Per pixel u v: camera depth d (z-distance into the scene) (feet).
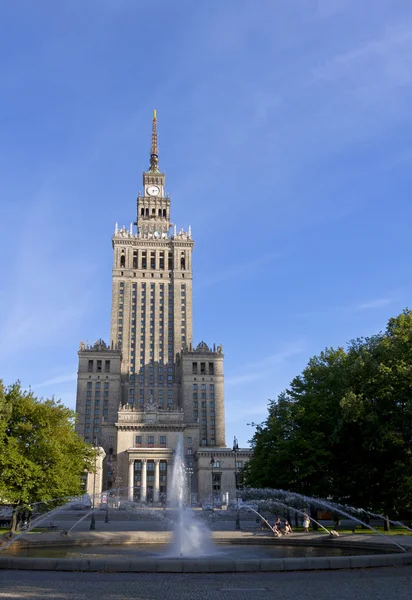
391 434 145.38
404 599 51.57
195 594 53.78
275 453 186.50
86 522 250.98
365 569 71.15
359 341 195.83
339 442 169.99
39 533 142.51
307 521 154.92
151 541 120.67
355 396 153.38
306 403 186.19
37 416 166.20
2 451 150.41
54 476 156.87
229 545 116.06
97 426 639.35
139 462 554.05
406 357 153.79
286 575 66.59
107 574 66.64
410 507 156.04
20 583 59.88
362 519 173.37
